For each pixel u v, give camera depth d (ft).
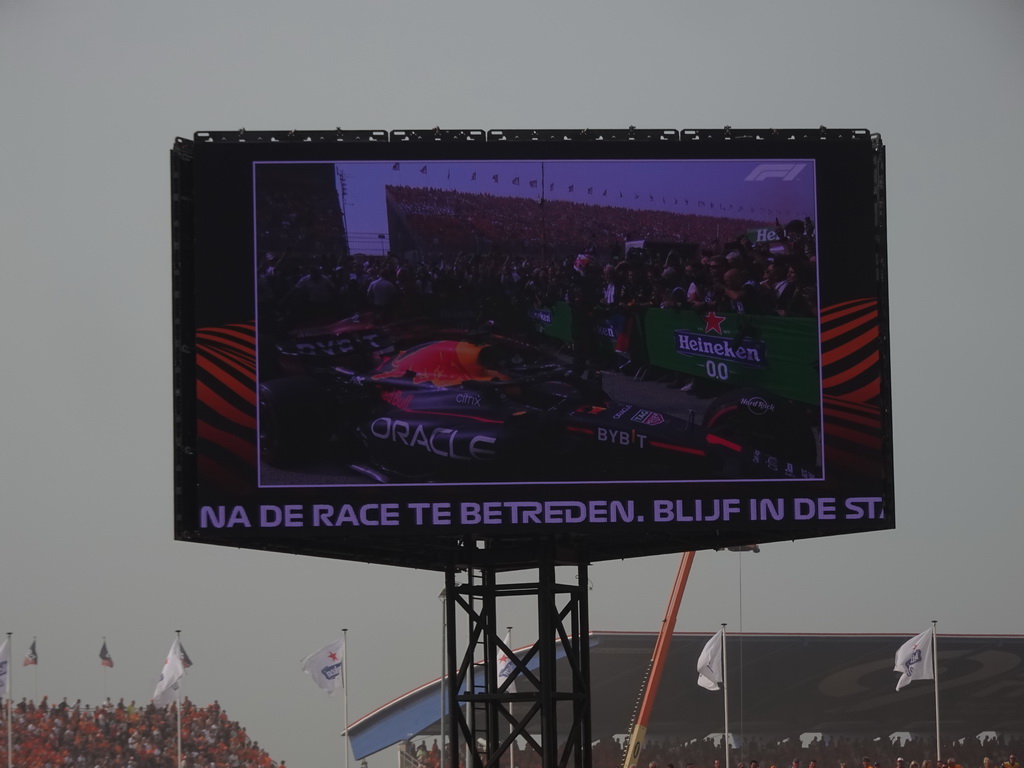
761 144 116.37
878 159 115.96
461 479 113.50
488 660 119.44
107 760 307.78
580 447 114.01
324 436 113.39
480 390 114.42
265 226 114.83
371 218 115.44
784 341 115.03
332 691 249.14
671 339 115.24
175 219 114.62
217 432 112.88
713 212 116.06
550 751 115.34
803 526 113.50
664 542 123.44
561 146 116.37
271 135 115.65
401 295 115.03
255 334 113.91
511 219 115.85
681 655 302.25
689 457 114.11
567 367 114.93
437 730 298.76
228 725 321.32
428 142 116.16
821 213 115.85
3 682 258.57
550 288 115.44
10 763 288.30
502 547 119.24
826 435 114.42
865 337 114.93
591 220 115.96
